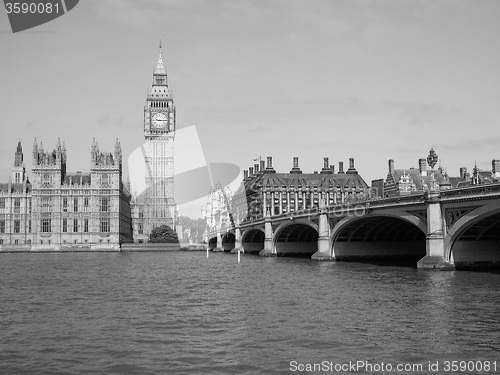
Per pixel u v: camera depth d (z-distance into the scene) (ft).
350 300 147.02
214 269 296.51
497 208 186.09
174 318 124.98
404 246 339.98
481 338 99.09
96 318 126.00
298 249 449.89
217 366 84.94
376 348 93.45
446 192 212.23
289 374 80.79
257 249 584.81
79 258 470.80
